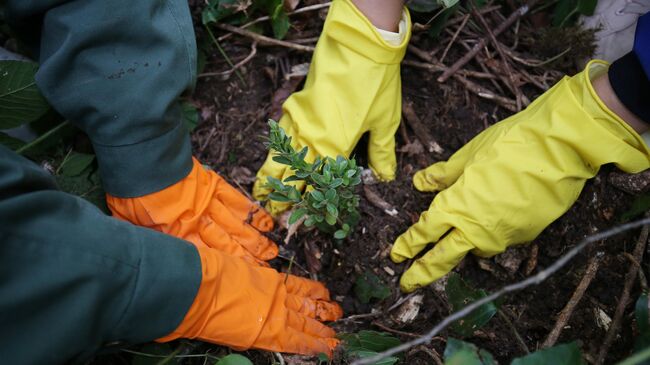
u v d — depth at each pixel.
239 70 1.60
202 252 1.16
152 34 1.20
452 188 1.29
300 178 1.21
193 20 1.57
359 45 1.28
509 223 1.23
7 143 1.33
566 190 1.22
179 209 1.26
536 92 1.55
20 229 0.90
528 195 1.21
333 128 1.30
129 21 1.17
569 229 1.38
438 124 1.53
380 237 1.41
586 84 1.19
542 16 1.64
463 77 1.55
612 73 1.18
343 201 1.24
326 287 1.41
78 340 0.94
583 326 1.31
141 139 1.19
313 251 1.41
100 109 1.17
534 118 1.26
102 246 0.97
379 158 1.43
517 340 1.31
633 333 1.27
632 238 1.35
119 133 1.18
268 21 1.59
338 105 1.31
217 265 1.16
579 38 1.51
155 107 1.19
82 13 1.15
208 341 1.17
